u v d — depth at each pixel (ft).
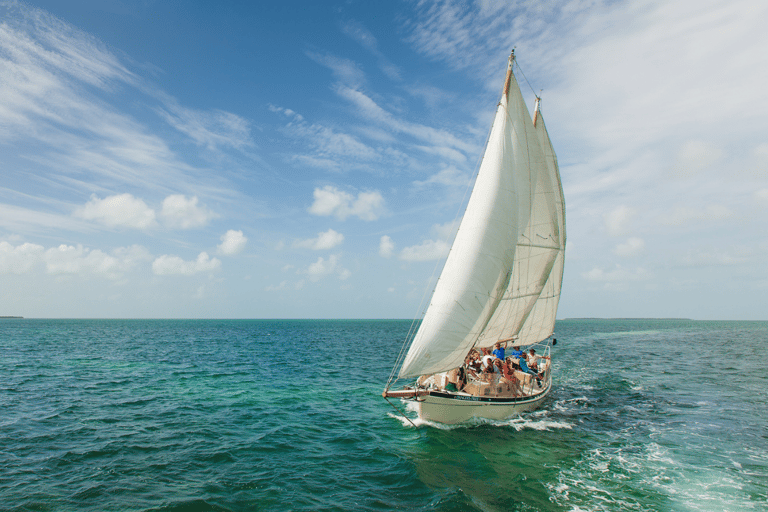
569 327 574.56
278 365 132.16
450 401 59.72
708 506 38.22
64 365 125.18
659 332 405.18
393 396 57.26
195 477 43.29
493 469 46.47
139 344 216.74
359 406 75.61
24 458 47.06
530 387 71.67
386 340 274.36
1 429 57.57
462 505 37.83
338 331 424.46
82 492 38.88
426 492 40.65
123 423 62.28
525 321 86.48
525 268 75.41
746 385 100.01
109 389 88.22
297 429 61.00
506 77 62.80
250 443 54.39
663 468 47.03
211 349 190.70
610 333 376.27
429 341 56.29
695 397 85.51
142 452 50.19
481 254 56.90
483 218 57.72
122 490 39.50
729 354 178.81
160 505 36.65
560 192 85.10
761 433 60.18
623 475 45.09
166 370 117.60
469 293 56.34
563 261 89.30
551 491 41.19
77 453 49.19
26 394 80.79
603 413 71.15
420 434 58.29
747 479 44.19
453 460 49.03
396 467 46.85
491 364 64.54
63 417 64.59
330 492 40.47
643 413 71.46
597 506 38.06
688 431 61.00
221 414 68.85
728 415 70.38
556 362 144.56
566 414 70.03
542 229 76.02
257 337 298.76
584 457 50.21
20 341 224.33
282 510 36.58
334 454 50.85
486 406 62.03
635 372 120.98
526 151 66.90
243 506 37.24
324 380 103.55
